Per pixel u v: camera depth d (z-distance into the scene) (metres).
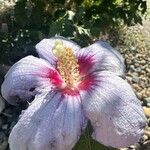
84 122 0.14
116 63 0.16
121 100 0.14
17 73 0.15
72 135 0.14
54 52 0.15
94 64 0.16
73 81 0.15
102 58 0.16
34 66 0.16
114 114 0.14
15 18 0.23
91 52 0.16
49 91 0.15
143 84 0.22
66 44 0.17
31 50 0.23
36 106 0.14
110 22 0.23
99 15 0.23
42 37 0.22
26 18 0.23
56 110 0.14
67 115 0.14
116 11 0.23
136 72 0.23
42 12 0.22
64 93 0.15
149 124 0.19
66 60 0.15
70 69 0.15
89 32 0.22
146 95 0.22
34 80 0.15
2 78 0.21
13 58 0.23
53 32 0.21
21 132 0.14
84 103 0.14
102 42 0.17
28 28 0.23
